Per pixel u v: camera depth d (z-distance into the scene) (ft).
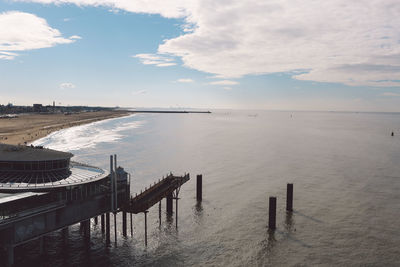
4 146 157.07
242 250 150.61
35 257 140.56
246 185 257.96
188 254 147.13
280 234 166.71
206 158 382.22
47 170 141.28
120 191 150.51
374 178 282.77
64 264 136.05
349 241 159.02
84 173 153.48
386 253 147.64
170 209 195.52
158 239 161.17
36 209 112.16
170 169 319.06
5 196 113.39
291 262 140.26
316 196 228.63
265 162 356.59
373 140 592.60
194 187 251.19
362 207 205.98
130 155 401.29
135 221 183.01
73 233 166.20
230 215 192.13
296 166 334.44
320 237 163.32
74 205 128.16
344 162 358.23
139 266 136.87
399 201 218.59
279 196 228.84
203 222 182.09
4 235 106.63
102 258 142.10
